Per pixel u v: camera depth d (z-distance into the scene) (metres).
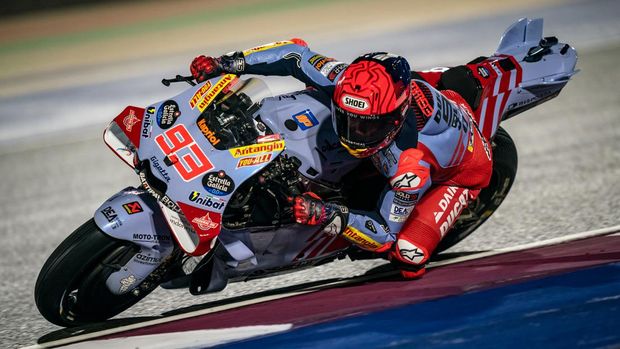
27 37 75.06
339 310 14.54
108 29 77.12
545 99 18.81
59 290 14.16
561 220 20.16
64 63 59.56
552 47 19.12
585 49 44.91
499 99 17.81
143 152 13.80
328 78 15.61
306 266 16.27
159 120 14.14
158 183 13.46
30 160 32.97
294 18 73.75
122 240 14.28
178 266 15.16
